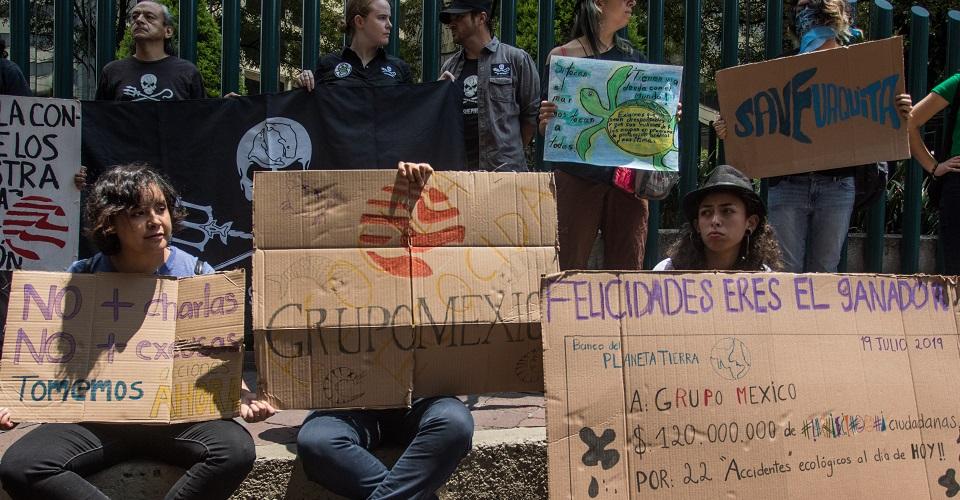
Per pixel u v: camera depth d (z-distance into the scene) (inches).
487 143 166.2
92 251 161.9
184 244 166.1
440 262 112.3
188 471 105.3
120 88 172.4
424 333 110.6
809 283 114.7
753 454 107.7
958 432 117.4
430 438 107.0
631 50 174.2
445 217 113.3
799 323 113.0
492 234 114.2
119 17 476.1
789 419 109.9
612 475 103.6
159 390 105.5
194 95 175.8
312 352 109.3
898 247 216.5
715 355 108.7
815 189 171.6
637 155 164.4
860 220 235.3
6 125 157.4
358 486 107.3
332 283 110.0
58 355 104.5
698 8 199.5
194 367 106.8
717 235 128.0
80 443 103.5
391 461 115.9
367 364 110.2
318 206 111.2
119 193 106.6
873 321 116.9
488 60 167.8
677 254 136.2
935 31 387.9
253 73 481.7
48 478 100.0
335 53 176.7
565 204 170.4
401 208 112.3
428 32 190.7
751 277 112.4
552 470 102.3
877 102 163.8
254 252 110.0
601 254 198.4
